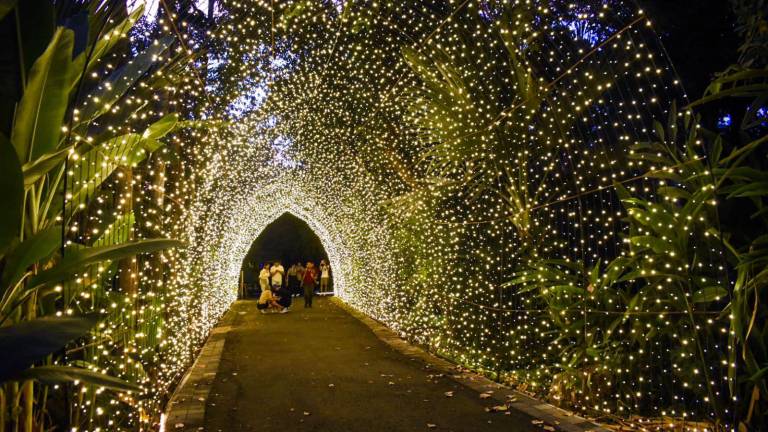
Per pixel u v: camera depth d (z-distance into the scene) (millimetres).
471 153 7633
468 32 7438
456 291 8234
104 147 3209
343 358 8312
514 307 7168
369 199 12133
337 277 22141
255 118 8727
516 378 6543
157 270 5383
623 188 5320
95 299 3719
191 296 7816
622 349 5312
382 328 11680
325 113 11109
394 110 9945
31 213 2719
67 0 3076
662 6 6492
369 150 10852
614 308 5641
